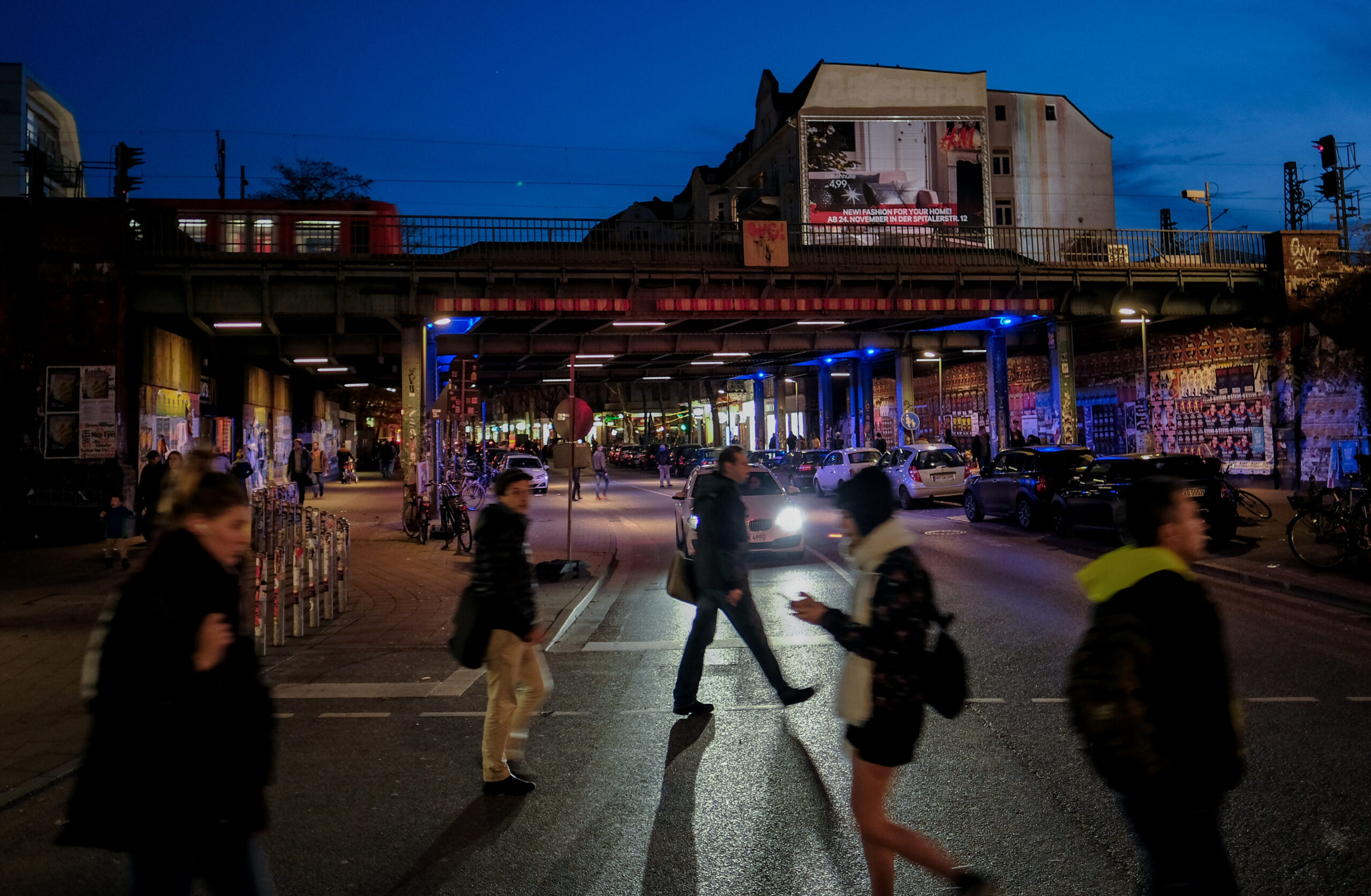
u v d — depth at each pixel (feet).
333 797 16.65
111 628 9.07
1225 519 47.50
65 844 8.92
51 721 21.29
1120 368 112.16
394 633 32.24
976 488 68.95
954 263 86.58
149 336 70.59
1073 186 177.68
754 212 176.35
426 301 74.08
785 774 17.51
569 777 17.65
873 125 154.40
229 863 9.57
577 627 33.78
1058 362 93.56
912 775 17.19
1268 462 91.50
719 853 14.06
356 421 201.46
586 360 122.83
